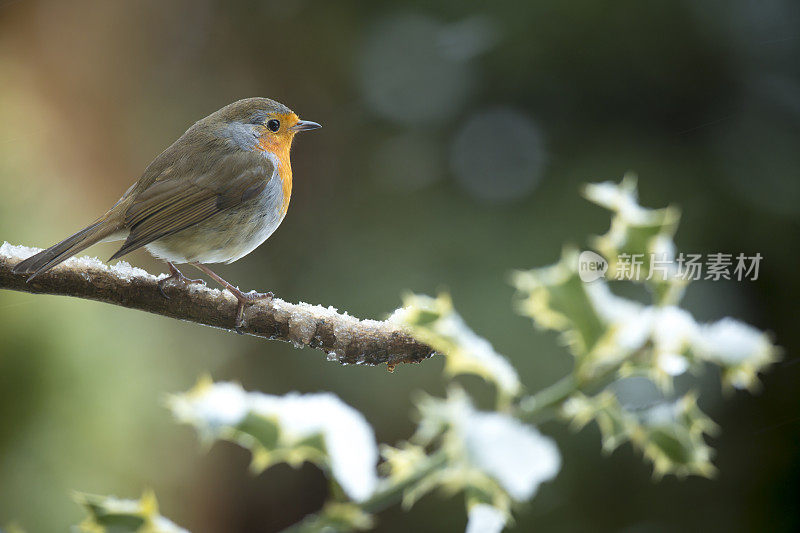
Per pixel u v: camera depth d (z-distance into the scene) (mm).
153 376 4398
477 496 4145
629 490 4500
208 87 5215
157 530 4156
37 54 4578
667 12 4836
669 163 4789
